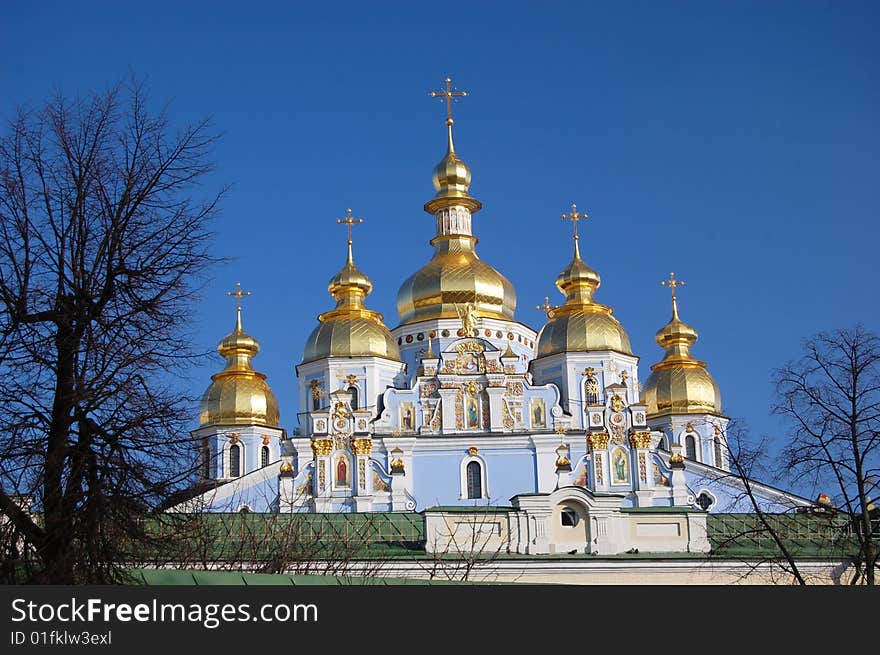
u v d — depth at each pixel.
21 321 40.25
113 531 39.12
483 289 131.75
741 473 59.09
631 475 111.44
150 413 40.50
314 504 108.44
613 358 121.88
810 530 76.62
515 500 79.50
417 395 112.94
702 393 134.12
